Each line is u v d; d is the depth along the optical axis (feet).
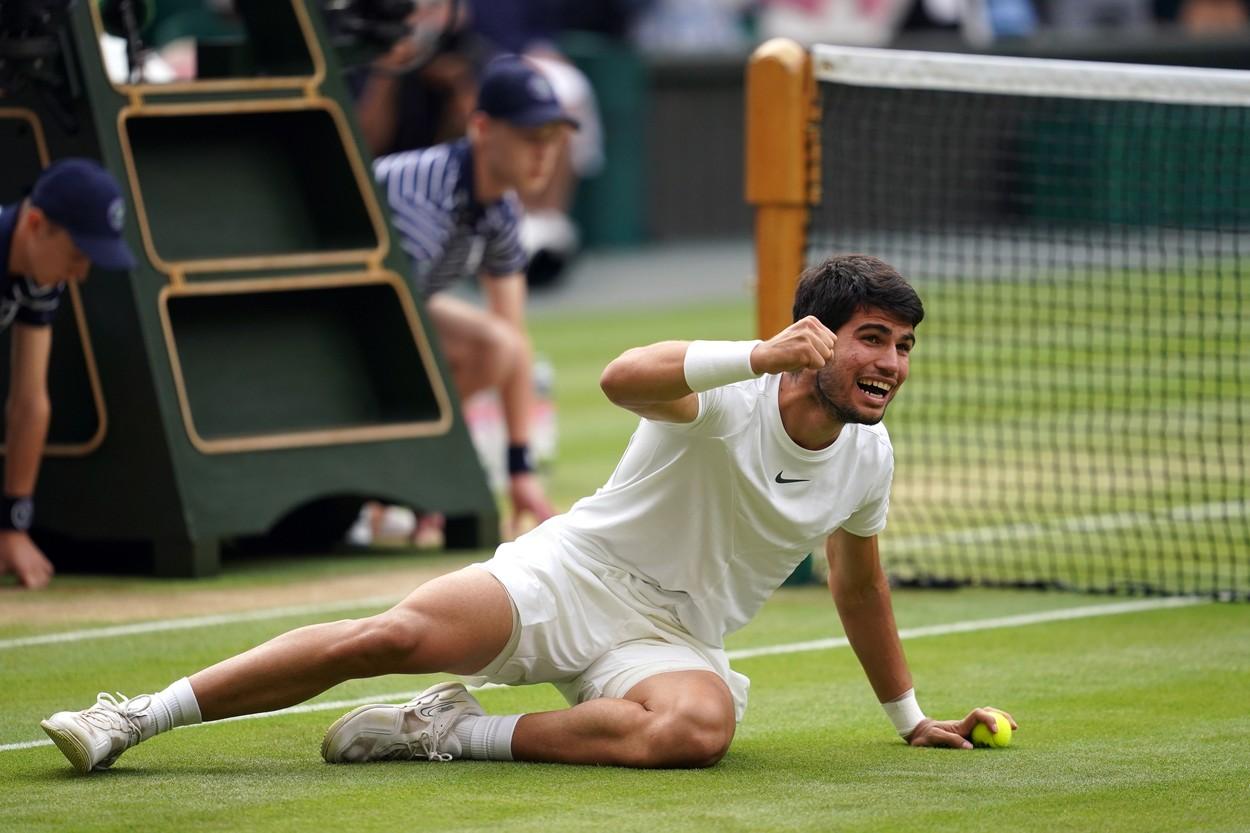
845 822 50.08
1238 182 138.10
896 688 59.57
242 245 93.97
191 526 87.45
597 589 55.57
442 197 98.89
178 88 90.68
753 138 86.33
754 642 77.36
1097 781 55.01
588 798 51.83
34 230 76.64
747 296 215.31
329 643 53.72
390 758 56.44
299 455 90.94
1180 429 125.39
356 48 100.73
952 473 121.60
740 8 259.80
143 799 51.88
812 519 55.06
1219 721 63.52
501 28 215.92
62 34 87.81
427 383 96.22
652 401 52.03
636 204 249.55
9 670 70.13
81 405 89.56
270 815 50.21
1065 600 86.28
